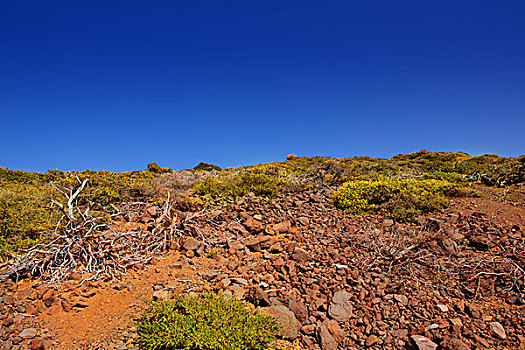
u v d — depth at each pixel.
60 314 3.70
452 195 8.84
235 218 7.12
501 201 8.57
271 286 4.51
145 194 7.88
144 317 3.68
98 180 7.69
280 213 7.64
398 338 3.58
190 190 9.50
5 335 3.27
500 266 4.72
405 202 7.60
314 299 4.20
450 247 5.32
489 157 21.95
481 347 3.37
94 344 3.28
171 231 5.73
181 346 3.04
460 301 4.07
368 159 29.16
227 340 3.04
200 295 4.08
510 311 3.86
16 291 4.02
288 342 3.55
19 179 9.95
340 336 3.61
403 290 4.34
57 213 6.03
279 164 24.23
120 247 5.21
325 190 9.98
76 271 4.50
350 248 5.55
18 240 5.06
